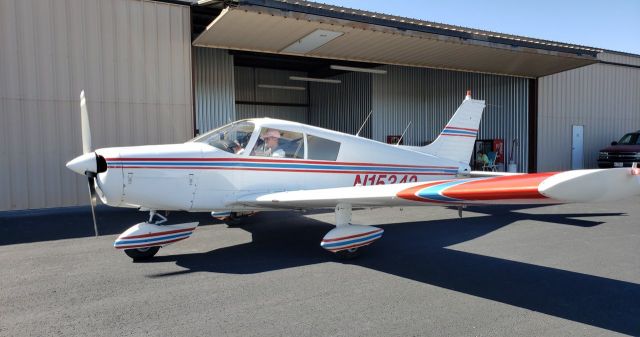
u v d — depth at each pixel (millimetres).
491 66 10484
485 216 6461
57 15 6488
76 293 3115
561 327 2572
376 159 5172
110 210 6777
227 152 4328
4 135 6227
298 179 4641
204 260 4008
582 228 5516
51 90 6496
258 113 14336
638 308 2875
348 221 4184
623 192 2391
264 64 13641
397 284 3342
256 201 4109
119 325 2566
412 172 5523
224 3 6844
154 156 3998
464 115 6500
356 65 12375
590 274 3607
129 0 6973
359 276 3543
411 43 8453
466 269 3750
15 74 6262
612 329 2549
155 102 7250
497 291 3193
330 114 14070
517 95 11992
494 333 2479
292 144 4645
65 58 6566
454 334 2461
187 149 4199
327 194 3713
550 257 4129
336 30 7539
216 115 10117
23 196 6367
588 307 2891
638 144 11203
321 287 3260
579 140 13047
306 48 8648
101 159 3930
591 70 13195
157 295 3076
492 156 11844
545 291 3193
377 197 3393
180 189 4094
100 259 4031
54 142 6547
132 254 3965
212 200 4250
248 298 3020
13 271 3648
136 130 7113
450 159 6391
